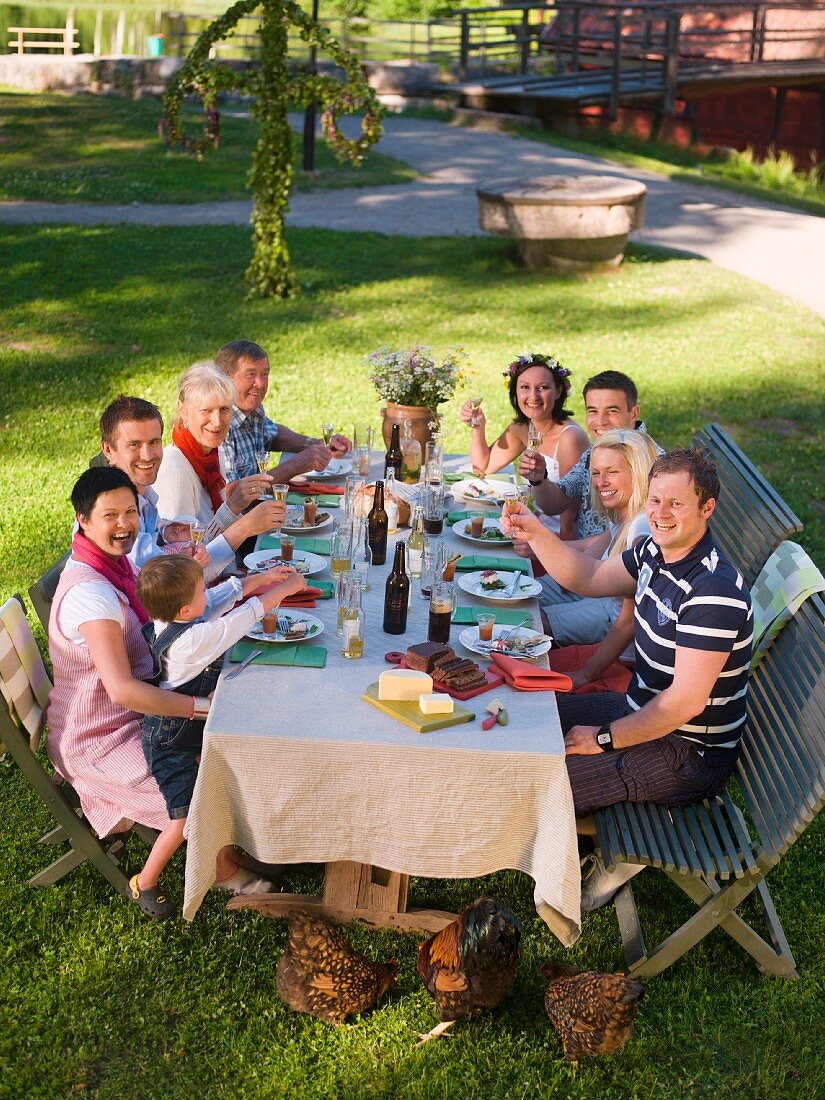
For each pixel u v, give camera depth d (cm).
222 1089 321
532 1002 356
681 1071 335
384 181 1859
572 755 371
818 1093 327
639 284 1347
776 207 1895
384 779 325
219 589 378
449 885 404
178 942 371
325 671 360
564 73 2670
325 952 334
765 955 367
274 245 1215
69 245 1380
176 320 1123
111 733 377
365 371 985
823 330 1195
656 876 414
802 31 2684
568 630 463
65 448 795
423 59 2906
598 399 488
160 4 4456
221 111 2417
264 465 465
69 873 404
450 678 351
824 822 452
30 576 608
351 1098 320
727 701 356
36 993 350
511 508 400
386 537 446
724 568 350
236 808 331
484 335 1120
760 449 854
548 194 1343
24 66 2634
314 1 1523
